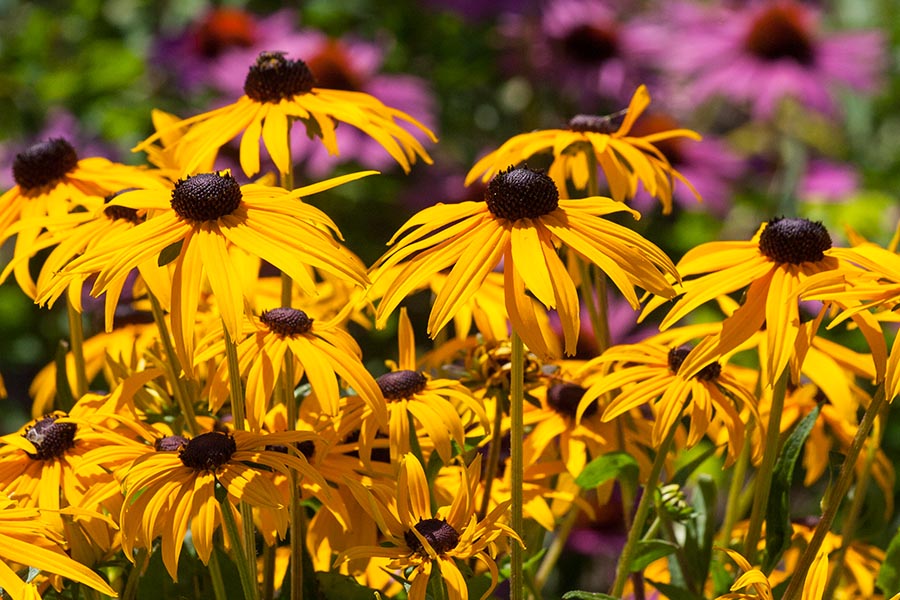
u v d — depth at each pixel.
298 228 0.76
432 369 0.90
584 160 0.90
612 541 1.11
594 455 0.87
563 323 0.74
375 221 1.58
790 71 1.60
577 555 1.25
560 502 0.88
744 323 0.78
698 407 0.81
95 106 1.61
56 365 0.85
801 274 0.78
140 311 0.94
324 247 0.76
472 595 0.78
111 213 0.82
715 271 0.79
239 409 0.77
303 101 0.85
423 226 0.77
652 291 0.75
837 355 0.85
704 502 0.86
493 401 0.86
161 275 0.77
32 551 0.73
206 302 0.90
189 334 0.75
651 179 0.86
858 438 0.76
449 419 0.81
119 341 0.92
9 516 0.74
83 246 0.81
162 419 0.84
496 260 0.75
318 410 0.82
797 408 0.89
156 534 0.74
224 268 0.75
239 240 0.75
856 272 0.77
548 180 0.76
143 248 0.75
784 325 0.77
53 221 0.82
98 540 0.77
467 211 0.77
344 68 1.57
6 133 1.61
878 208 1.61
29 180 0.86
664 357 0.83
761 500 0.80
